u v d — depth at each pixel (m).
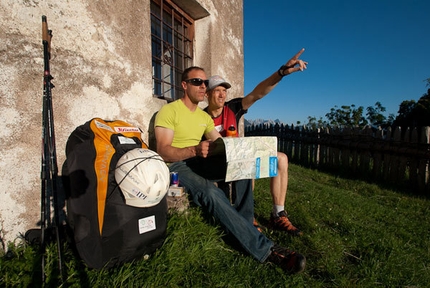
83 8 1.98
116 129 1.73
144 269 1.54
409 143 4.32
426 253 2.16
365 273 1.79
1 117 1.55
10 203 1.60
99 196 1.39
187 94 2.37
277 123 8.84
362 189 4.31
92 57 2.06
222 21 3.99
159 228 1.58
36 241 1.63
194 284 1.54
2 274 1.38
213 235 1.98
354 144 5.35
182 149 2.00
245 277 1.64
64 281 1.37
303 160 7.03
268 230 2.33
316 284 1.67
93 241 1.39
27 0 1.65
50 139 1.47
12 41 1.58
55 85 1.81
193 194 2.01
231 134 2.50
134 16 2.44
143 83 2.57
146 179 1.42
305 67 2.32
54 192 1.41
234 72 4.50
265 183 3.80
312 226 2.40
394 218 2.93
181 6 3.32
